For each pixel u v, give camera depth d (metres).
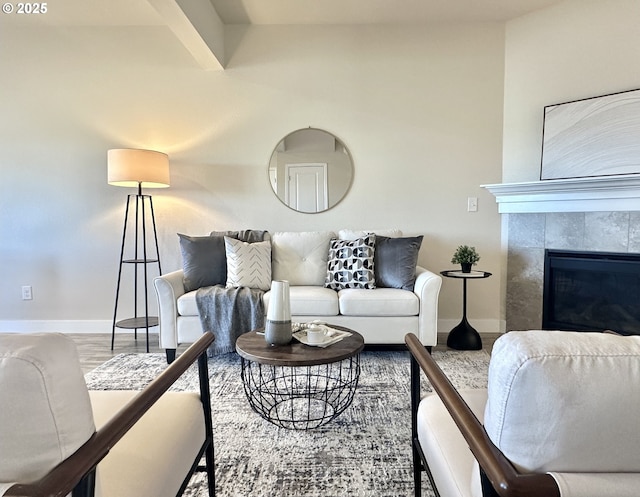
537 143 3.35
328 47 3.52
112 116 3.54
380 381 2.47
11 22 3.42
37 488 0.63
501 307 3.62
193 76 3.54
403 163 3.58
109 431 0.80
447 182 3.58
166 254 3.63
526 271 3.40
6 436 0.65
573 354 0.61
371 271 3.06
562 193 3.10
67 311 3.65
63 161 3.55
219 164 3.59
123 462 0.98
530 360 0.60
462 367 2.72
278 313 1.87
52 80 3.51
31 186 3.57
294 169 3.60
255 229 3.64
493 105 3.51
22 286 3.63
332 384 2.42
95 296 3.64
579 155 3.06
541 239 3.31
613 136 2.92
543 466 0.64
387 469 1.62
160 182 3.19
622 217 2.91
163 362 2.86
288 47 3.52
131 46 3.52
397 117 3.55
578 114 3.05
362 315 2.83
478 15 3.36
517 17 3.39
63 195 3.57
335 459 1.69
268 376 2.57
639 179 2.71
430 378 1.04
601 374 0.60
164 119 3.56
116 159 3.07
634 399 0.60
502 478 0.62
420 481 1.39
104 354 3.06
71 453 0.70
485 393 1.31
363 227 3.62
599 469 0.64
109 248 3.61
